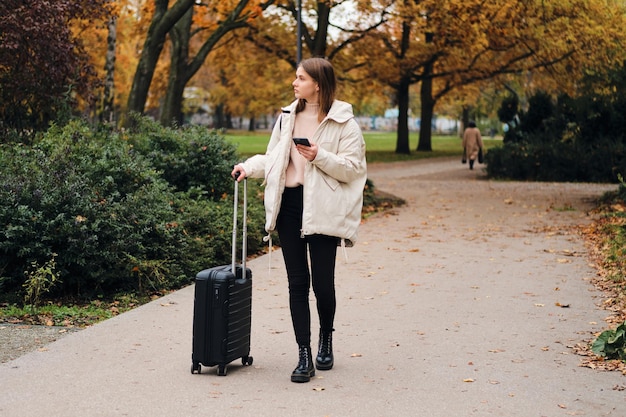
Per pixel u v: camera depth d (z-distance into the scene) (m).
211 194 12.28
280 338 6.75
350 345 6.54
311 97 5.58
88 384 5.38
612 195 18.09
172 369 5.77
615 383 5.54
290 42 34.44
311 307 7.90
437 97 49.16
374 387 5.43
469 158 33.09
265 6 25.02
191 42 44.12
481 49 31.38
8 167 9.38
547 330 7.04
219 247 10.44
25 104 13.46
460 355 6.24
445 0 27.23
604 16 28.84
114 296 8.64
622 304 7.96
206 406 5.00
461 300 8.29
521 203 18.70
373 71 37.84
